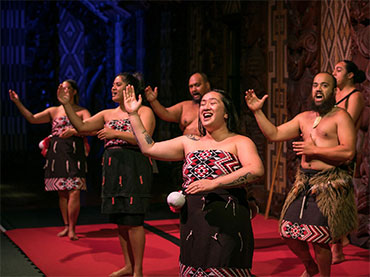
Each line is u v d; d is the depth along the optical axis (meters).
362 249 5.89
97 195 10.03
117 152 4.66
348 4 6.32
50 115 6.64
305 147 4.20
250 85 8.38
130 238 4.68
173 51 12.30
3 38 15.88
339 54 6.49
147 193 4.68
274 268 5.07
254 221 7.43
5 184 11.46
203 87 5.79
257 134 8.28
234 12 9.38
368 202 5.93
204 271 3.04
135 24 14.13
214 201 3.08
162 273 4.93
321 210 4.20
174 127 12.56
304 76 7.05
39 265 5.23
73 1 16.06
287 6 7.34
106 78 16.36
